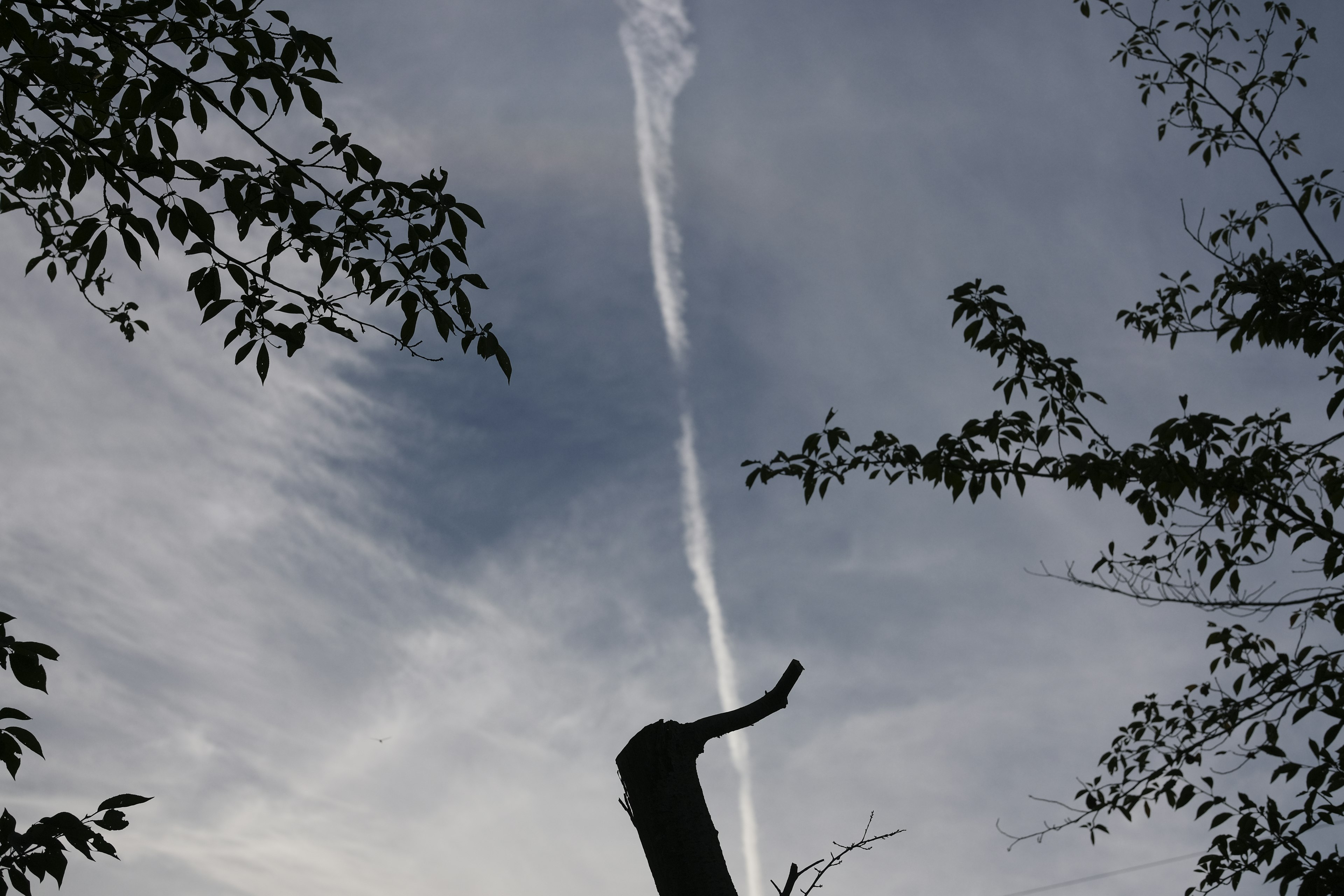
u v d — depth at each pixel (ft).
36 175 10.62
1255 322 18.44
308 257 9.98
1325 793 14.44
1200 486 16.83
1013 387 18.12
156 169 9.11
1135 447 16.93
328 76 9.28
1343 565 16.63
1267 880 14.21
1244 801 15.33
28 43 8.82
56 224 13.55
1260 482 16.80
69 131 9.34
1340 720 14.07
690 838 10.16
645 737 10.91
